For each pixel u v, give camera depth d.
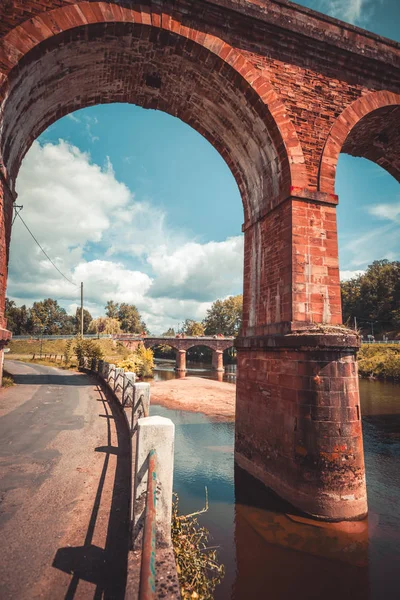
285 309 7.55
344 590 4.84
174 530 3.66
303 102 8.28
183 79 8.74
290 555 5.52
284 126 7.95
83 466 5.09
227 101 8.70
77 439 6.45
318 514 6.27
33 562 2.92
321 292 7.52
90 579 2.75
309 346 6.61
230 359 70.56
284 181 8.02
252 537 5.98
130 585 2.28
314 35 8.30
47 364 31.88
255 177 9.48
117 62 8.26
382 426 14.28
